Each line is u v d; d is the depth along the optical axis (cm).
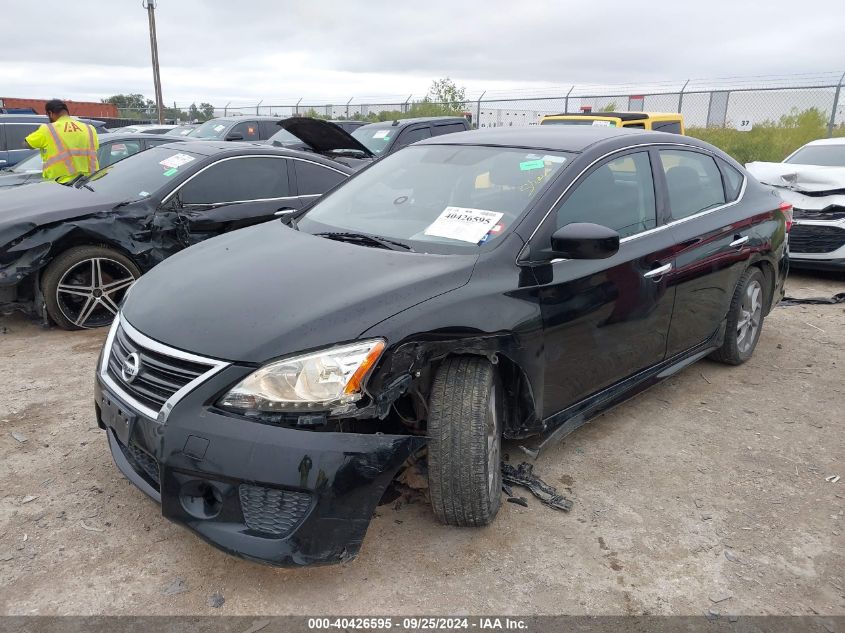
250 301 267
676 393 455
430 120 1228
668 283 383
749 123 1872
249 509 241
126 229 550
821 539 303
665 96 1898
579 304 324
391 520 304
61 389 436
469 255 305
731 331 473
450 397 279
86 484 327
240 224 598
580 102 1983
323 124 815
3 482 327
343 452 239
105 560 275
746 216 462
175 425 241
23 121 1327
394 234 339
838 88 1758
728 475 354
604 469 356
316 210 394
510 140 390
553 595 263
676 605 261
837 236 743
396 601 257
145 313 277
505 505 320
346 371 245
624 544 295
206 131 1459
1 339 532
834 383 478
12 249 507
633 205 375
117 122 2698
